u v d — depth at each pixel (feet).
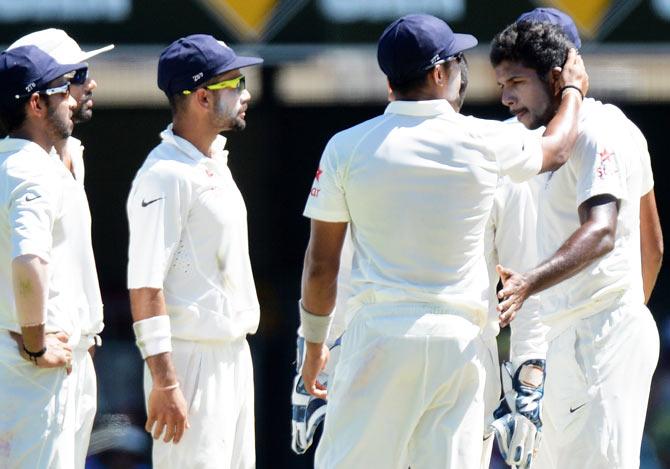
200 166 55.26
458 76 50.42
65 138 54.90
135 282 54.03
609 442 52.65
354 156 48.85
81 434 55.93
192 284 55.26
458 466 49.08
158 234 53.98
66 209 53.62
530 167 49.78
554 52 52.95
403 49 48.88
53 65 53.62
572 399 53.62
